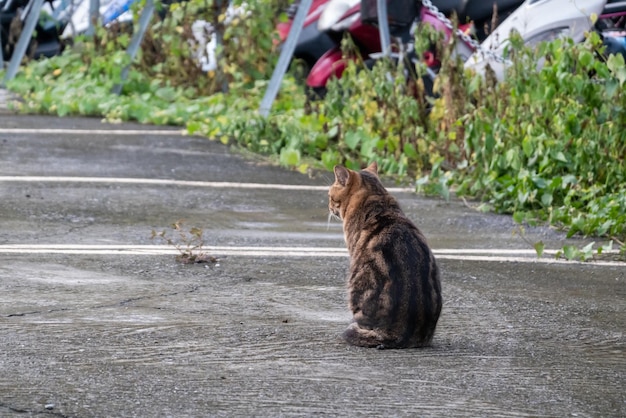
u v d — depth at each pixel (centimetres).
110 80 1978
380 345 651
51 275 823
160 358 612
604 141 1230
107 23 2266
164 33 2030
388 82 1495
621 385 602
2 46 2448
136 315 711
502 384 590
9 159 1384
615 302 816
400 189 1334
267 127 1566
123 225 1055
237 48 1959
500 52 1547
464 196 1284
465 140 1315
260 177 1369
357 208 718
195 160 1452
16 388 546
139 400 537
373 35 1742
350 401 548
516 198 1204
